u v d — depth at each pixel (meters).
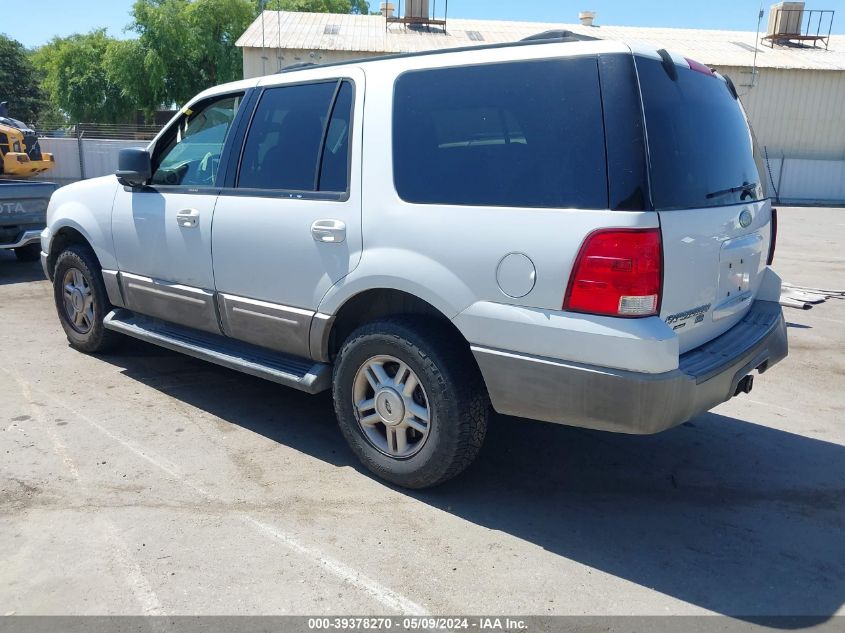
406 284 3.31
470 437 3.33
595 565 3.00
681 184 3.01
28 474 3.63
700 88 3.40
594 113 2.89
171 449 3.99
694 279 3.07
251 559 2.96
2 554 2.94
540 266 2.92
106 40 41.53
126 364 5.47
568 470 3.90
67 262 5.47
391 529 3.23
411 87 3.46
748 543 3.20
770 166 27.03
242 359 4.16
